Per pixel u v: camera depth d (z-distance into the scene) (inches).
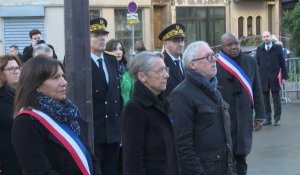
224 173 212.7
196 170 203.6
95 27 277.7
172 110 208.8
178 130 206.4
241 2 1400.1
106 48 318.7
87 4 218.5
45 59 158.2
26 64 158.4
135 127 176.7
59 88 158.1
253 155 400.5
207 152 209.3
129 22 970.1
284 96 678.5
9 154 205.0
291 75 686.5
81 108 219.3
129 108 178.9
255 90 300.7
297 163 376.2
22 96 155.5
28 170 150.2
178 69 285.9
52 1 1125.7
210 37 1354.6
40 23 1130.7
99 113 276.4
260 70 527.5
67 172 155.3
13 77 214.5
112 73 282.2
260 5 1443.2
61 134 154.7
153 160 178.2
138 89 180.7
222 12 1375.5
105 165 283.3
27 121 152.0
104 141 276.1
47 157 153.2
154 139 178.5
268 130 497.4
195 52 212.4
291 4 1407.5
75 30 217.3
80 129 165.5
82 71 218.8
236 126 285.6
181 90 210.5
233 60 289.6
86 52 219.6
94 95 276.1
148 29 1235.9
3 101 209.5
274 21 1469.0
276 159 387.5
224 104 218.7
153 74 179.8
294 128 504.1
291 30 894.4
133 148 175.9
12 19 1119.6
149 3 1232.8
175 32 288.0
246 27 1423.5
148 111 178.9
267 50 522.3
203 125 209.3
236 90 286.4
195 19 1328.7
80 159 157.2
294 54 892.6
